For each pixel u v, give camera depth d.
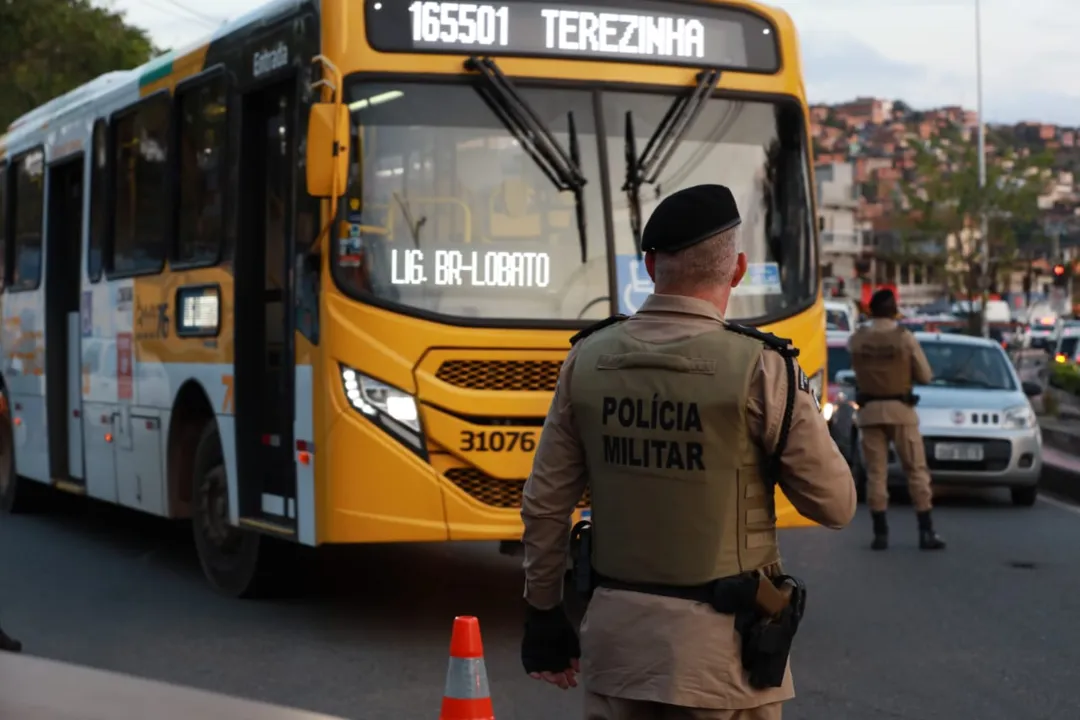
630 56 8.38
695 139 8.43
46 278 12.58
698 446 3.50
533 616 3.82
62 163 12.41
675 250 3.61
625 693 3.51
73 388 12.20
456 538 7.86
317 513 7.99
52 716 4.57
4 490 13.98
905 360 11.88
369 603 9.35
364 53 8.01
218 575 9.62
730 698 3.48
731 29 8.59
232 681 7.27
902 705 6.95
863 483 15.23
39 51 33.28
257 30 8.87
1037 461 15.11
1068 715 6.80
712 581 3.50
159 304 10.22
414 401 7.87
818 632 8.64
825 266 123.38
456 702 4.08
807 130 8.70
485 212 8.08
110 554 11.45
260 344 9.06
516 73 8.18
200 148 9.66
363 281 7.90
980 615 9.17
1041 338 70.38
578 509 7.82
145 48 34.72
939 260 57.06
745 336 3.57
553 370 8.04
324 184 7.66
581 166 8.22
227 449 9.16
